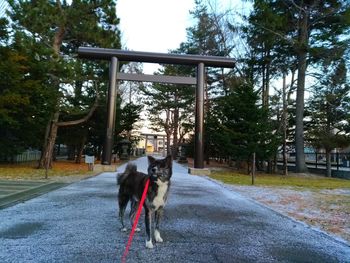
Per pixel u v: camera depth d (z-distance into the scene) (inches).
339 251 202.4
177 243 206.8
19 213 282.0
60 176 617.9
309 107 1065.5
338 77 932.6
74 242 201.6
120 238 213.0
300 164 975.0
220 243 210.5
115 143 1348.4
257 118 836.0
